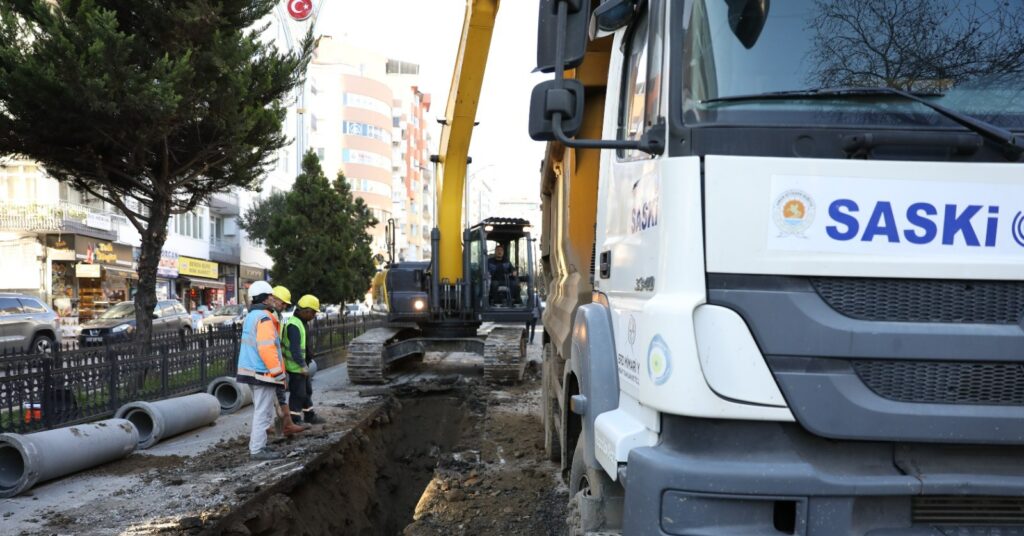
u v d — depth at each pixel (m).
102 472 7.13
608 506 3.27
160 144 11.59
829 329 2.47
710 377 2.51
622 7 3.45
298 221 30.11
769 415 2.48
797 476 2.44
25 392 7.79
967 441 2.45
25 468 6.30
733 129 2.58
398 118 92.44
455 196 12.89
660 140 2.79
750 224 2.52
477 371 16.08
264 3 11.84
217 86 11.04
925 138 2.49
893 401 2.49
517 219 15.12
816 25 2.71
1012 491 2.45
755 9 2.75
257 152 12.77
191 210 13.50
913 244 2.50
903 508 2.52
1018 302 2.51
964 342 2.46
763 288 2.52
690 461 2.53
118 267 32.88
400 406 12.41
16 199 29.25
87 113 9.94
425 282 14.77
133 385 9.72
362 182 77.62
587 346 3.55
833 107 2.62
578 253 5.47
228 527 5.76
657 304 2.64
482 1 9.84
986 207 2.51
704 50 2.73
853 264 2.50
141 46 10.49
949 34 2.70
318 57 80.06
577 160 5.64
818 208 2.51
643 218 2.99
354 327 22.53
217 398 10.83
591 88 4.97
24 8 9.86
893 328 2.47
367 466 9.62
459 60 11.13
